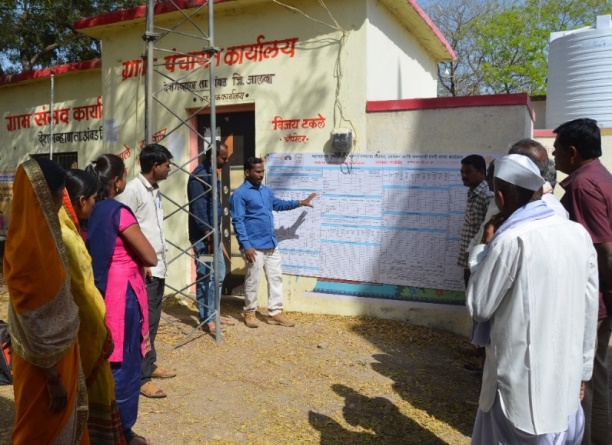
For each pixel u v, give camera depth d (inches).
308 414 153.1
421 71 331.3
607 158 314.5
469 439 142.7
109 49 290.2
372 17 238.1
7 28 433.7
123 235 125.7
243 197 218.8
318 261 247.6
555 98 354.6
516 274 89.2
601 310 121.5
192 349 199.3
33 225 84.9
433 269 227.6
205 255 223.9
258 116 254.4
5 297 293.1
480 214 181.9
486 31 770.2
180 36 268.5
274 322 231.0
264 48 251.3
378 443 138.7
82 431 97.7
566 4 775.1
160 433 139.3
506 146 213.8
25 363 90.1
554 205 102.8
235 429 143.3
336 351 202.4
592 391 124.1
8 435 134.3
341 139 233.8
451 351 207.5
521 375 89.2
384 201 234.4
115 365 125.4
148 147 165.0
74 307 92.2
